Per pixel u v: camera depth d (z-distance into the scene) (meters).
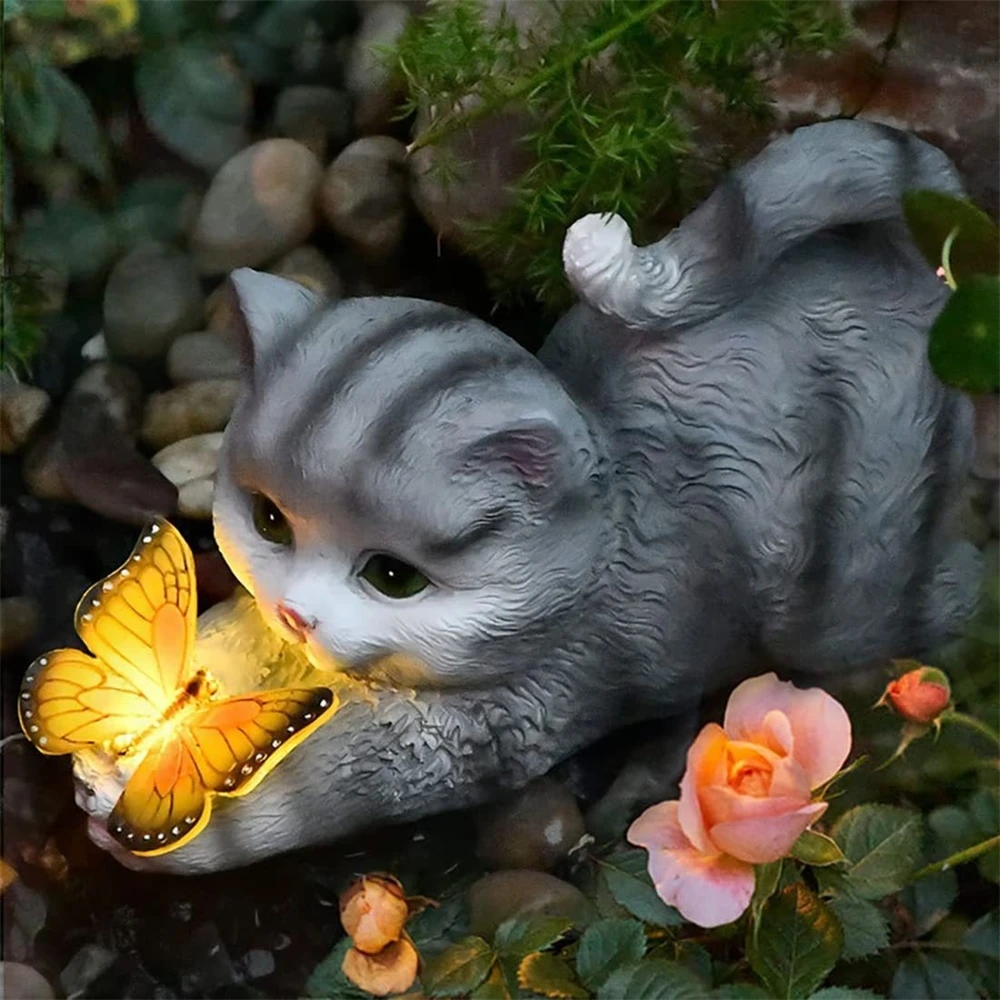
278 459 0.83
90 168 0.92
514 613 0.85
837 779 0.87
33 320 0.92
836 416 0.86
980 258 0.82
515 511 0.84
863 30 0.89
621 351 0.86
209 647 0.88
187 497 0.91
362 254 0.92
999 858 0.86
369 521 0.83
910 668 0.89
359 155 0.91
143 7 0.91
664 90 0.89
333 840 0.89
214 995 0.88
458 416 0.82
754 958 0.84
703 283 0.84
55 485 0.91
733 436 0.86
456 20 0.89
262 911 0.89
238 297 0.85
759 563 0.87
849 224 0.85
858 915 0.85
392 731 0.88
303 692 0.85
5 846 0.90
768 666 0.90
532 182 0.90
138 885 0.89
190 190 0.92
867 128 0.85
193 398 0.91
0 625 0.90
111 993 0.88
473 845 0.90
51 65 0.91
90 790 0.87
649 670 0.89
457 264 0.92
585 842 0.89
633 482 0.86
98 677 0.86
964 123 0.90
